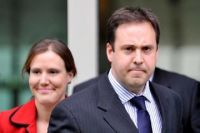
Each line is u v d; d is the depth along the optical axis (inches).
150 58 127.3
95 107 128.4
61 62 152.6
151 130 132.3
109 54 132.7
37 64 151.8
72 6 244.4
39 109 156.0
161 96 142.6
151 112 137.3
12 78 252.4
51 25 250.7
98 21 247.8
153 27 128.9
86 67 245.0
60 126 126.7
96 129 125.1
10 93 252.5
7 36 252.5
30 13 251.8
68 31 245.3
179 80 189.0
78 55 245.1
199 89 188.4
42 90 152.0
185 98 184.7
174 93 148.1
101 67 247.9
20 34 251.6
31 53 152.7
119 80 131.0
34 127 154.8
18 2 251.4
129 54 126.5
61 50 153.1
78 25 244.7
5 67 252.8
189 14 251.4
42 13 251.3
